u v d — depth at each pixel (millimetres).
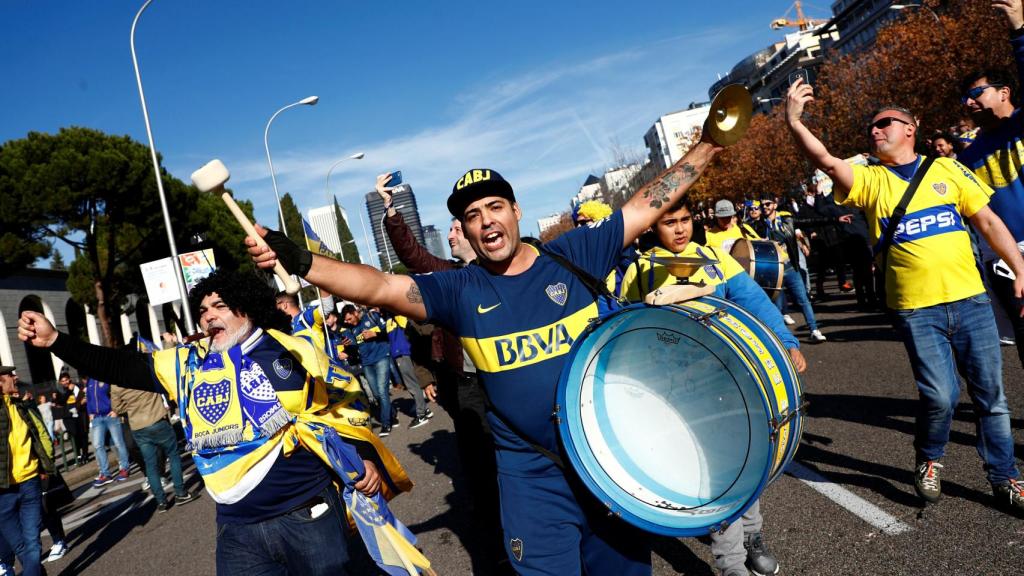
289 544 2781
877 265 3631
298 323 2947
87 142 28469
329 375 2924
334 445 2787
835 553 3359
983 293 3453
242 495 2732
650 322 2133
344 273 2145
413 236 5246
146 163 29609
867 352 7785
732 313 2098
